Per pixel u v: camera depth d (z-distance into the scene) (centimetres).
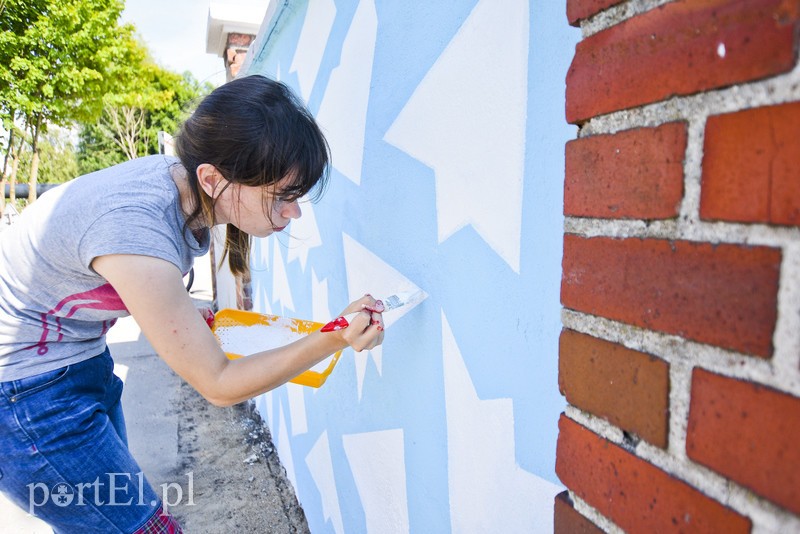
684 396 44
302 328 140
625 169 49
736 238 39
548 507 82
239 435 321
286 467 271
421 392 121
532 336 84
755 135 38
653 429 47
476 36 95
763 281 38
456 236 104
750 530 39
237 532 232
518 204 86
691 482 44
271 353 99
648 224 47
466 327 102
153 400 372
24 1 941
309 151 103
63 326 118
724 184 40
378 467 147
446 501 112
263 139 97
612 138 50
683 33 43
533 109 81
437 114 109
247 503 252
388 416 139
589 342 55
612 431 53
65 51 985
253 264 346
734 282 40
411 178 121
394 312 132
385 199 135
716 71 40
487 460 97
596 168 52
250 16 402
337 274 177
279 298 271
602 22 52
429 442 118
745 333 39
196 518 242
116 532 117
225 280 485
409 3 119
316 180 107
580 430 57
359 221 154
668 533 46
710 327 42
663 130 45
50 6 943
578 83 55
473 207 98
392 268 133
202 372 95
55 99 1000
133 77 1184
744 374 39
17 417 112
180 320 95
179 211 108
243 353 134
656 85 45
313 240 203
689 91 42
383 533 146
